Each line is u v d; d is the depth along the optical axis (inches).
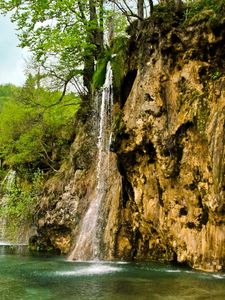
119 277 470.3
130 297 366.0
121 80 685.9
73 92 1093.1
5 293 396.2
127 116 610.5
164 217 570.9
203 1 583.2
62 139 1121.4
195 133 525.0
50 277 482.3
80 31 906.1
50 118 1134.4
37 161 1189.1
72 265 599.8
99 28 905.5
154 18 590.2
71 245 800.3
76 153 895.7
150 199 592.4
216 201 484.1
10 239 1115.9
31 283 444.1
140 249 629.9
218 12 526.0
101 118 792.3
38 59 958.4
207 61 531.2
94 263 620.1
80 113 1018.7
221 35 514.3
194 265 518.0
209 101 514.9
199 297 358.9
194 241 522.6
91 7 933.8
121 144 614.5
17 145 1189.1
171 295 368.8
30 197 1077.1
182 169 538.6
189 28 550.9
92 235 727.1
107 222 692.1
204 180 508.7
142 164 599.2
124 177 646.5
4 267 584.1
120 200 673.6
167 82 569.0
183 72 548.7
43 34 901.8
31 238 948.0
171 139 550.6
